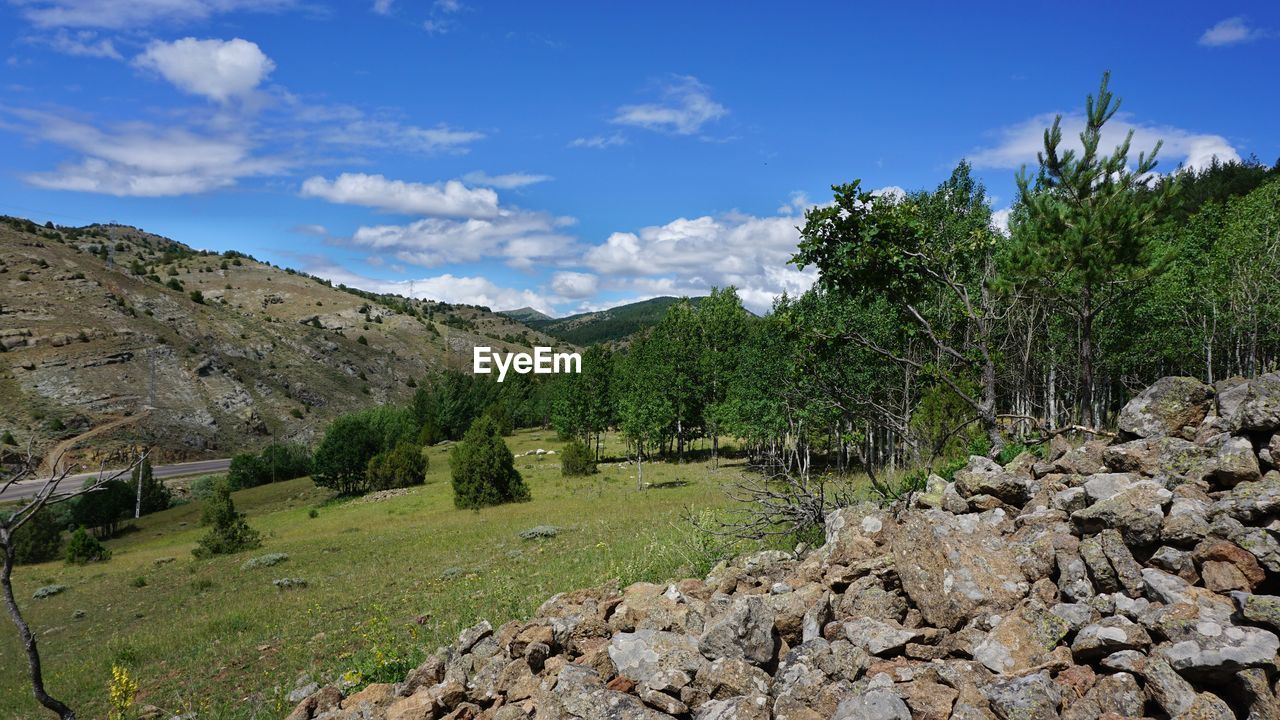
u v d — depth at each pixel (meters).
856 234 14.79
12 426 98.19
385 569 26.27
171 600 26.16
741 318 76.44
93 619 24.70
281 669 13.65
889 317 25.50
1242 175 60.66
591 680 5.96
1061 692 4.36
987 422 12.76
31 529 47.94
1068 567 5.55
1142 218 13.54
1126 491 5.98
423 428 107.56
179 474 99.44
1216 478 5.89
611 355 101.31
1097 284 14.65
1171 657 4.23
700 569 11.48
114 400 117.50
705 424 65.00
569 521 32.56
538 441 97.69
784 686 5.05
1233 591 4.63
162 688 13.72
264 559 32.19
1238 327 33.12
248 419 134.38
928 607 5.66
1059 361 33.88
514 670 6.77
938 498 8.41
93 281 154.38
